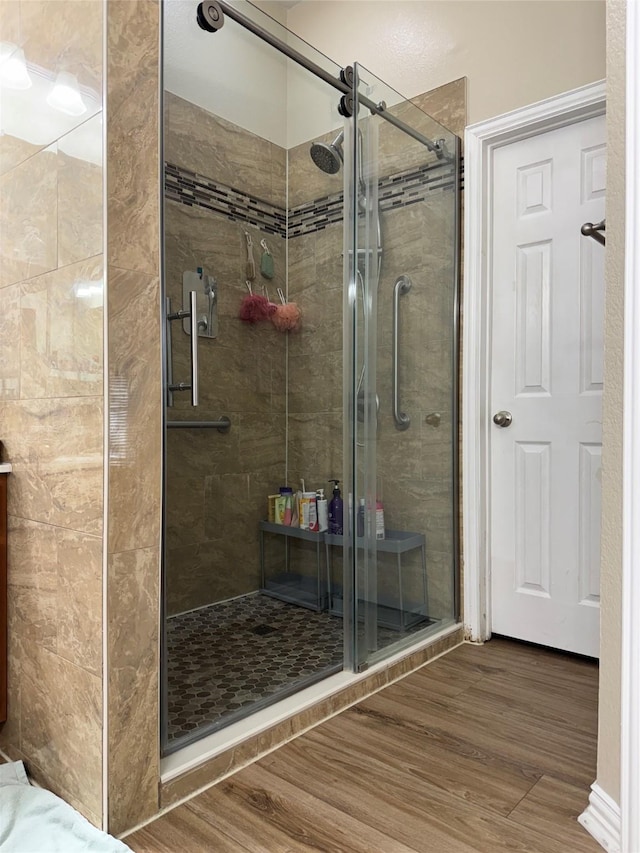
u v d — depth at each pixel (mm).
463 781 1417
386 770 1463
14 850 1154
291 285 2537
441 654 2230
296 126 2258
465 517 2391
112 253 1211
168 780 1321
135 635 1262
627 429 1121
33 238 1432
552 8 2146
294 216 2529
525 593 2311
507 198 2338
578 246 2158
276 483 2506
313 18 2988
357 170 2035
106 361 1205
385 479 2088
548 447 2240
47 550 1384
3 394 1568
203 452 2174
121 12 1224
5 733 1575
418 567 2219
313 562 2346
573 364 2174
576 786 1399
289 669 1904
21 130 1471
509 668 2094
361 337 2029
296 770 1462
